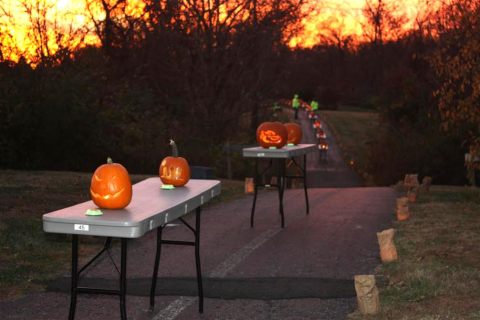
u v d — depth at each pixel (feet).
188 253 30.07
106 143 74.64
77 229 14.06
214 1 91.15
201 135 92.79
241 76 95.91
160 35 95.35
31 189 45.85
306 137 201.57
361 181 134.10
